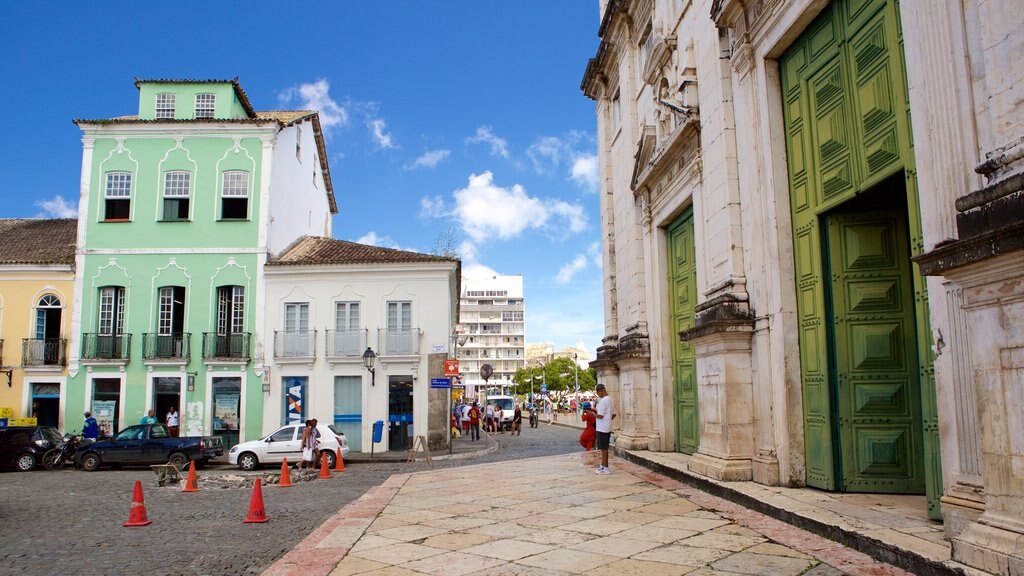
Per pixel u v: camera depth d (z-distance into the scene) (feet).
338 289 83.35
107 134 86.63
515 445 88.94
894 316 25.25
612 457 51.93
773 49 28.86
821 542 19.76
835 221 26.08
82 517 35.06
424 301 82.94
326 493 43.68
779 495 25.18
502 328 406.41
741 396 29.71
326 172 117.60
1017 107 14.67
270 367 81.92
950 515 16.74
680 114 39.78
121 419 81.15
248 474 59.93
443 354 81.66
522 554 20.51
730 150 31.99
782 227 28.45
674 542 21.06
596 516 26.22
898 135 21.12
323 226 119.03
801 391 27.43
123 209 86.28
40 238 93.61
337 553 21.47
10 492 47.52
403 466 64.28
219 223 84.94
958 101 16.89
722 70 32.71
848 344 25.58
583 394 324.80
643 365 49.65
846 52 24.38
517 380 348.38
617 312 61.00
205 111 90.07
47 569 23.02
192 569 22.53
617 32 58.59
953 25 17.06
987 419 14.15
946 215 17.20
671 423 46.14
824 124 25.98
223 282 83.76
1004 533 13.43
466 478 41.63
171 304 83.87
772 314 28.43
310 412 81.05
